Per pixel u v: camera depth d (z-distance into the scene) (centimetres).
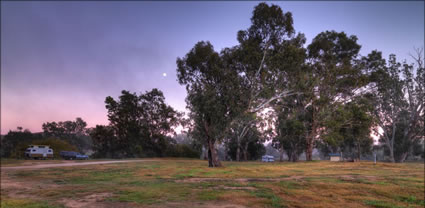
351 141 6275
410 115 6000
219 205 1013
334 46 4819
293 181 1700
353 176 2042
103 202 1079
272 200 1097
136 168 2862
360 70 4731
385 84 5469
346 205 1051
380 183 1612
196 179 1855
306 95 4219
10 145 8288
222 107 2920
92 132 6588
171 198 1142
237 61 3269
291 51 3209
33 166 3228
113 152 6769
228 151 8012
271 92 3334
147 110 6712
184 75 3350
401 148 6147
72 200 1134
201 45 3278
